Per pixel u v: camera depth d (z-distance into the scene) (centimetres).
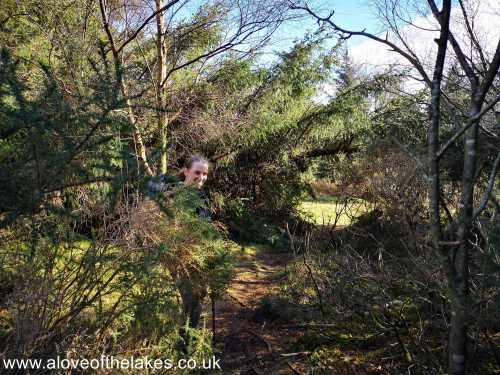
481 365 322
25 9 616
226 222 824
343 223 926
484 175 420
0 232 246
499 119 350
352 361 361
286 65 842
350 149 927
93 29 635
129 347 290
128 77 559
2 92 219
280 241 791
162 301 280
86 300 278
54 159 220
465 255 256
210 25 708
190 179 357
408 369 326
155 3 634
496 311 296
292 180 926
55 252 265
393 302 407
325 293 456
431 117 253
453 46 267
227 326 438
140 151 487
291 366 358
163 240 282
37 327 248
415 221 463
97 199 283
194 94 740
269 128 825
